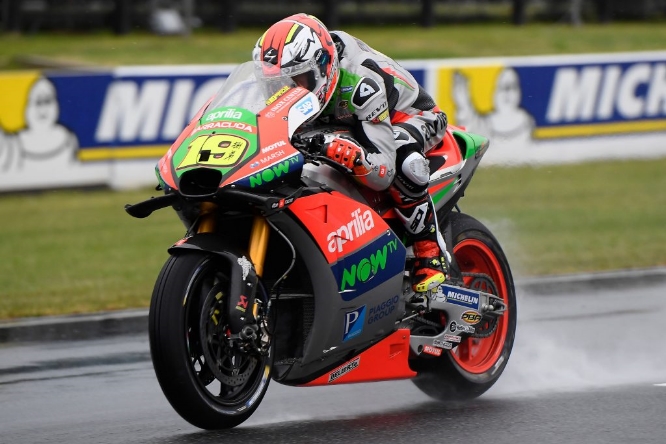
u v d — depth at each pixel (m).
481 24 98.19
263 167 13.70
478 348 18.41
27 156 43.41
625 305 25.58
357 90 15.16
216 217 14.38
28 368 20.16
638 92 52.91
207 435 14.63
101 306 26.36
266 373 14.53
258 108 14.45
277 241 14.94
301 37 14.71
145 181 45.91
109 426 15.65
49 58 75.50
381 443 14.22
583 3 104.00
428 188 17.05
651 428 14.93
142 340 22.67
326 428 15.17
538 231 36.84
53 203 43.28
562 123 50.81
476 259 18.55
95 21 90.69
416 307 16.38
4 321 24.64
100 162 44.91
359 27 94.12
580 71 50.94
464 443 14.25
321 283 14.56
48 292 28.12
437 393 17.55
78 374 19.61
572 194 44.94
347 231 14.87
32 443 14.68
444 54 80.44
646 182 47.97
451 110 47.72
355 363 15.52
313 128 15.58
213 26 92.75
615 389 17.75
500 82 48.91
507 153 49.34
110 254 33.84
